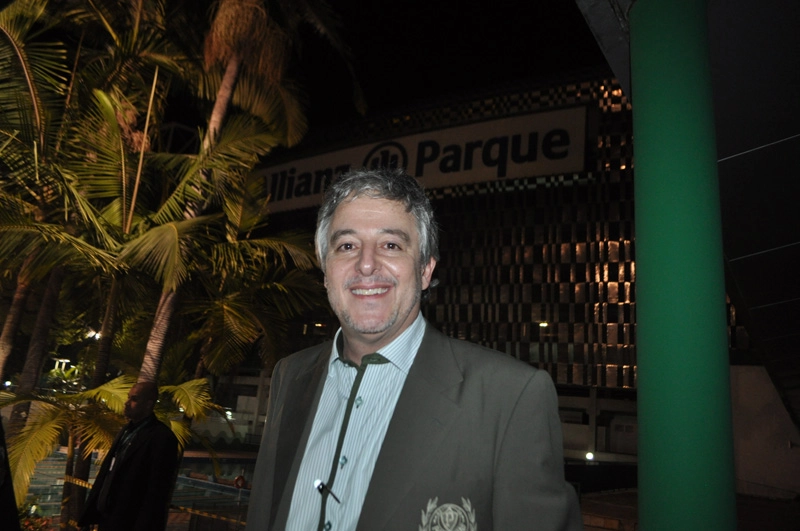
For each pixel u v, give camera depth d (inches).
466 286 1416.1
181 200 286.0
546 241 1357.0
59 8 336.8
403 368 60.9
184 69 370.6
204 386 278.4
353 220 63.1
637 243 74.6
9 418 332.2
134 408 156.0
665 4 77.8
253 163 301.0
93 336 458.3
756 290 227.1
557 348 1323.8
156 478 148.4
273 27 363.6
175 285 251.3
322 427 63.2
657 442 65.7
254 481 67.7
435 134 1402.6
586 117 1282.0
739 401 1046.4
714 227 69.9
